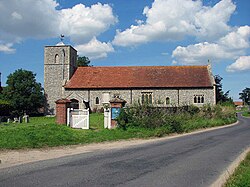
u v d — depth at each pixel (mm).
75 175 8891
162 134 21484
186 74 52719
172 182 8242
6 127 22641
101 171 9492
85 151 13828
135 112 23219
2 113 44844
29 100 56688
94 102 51656
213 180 8539
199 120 32562
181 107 33156
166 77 52406
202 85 50125
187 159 11867
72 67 55938
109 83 52094
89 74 54812
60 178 8500
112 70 55125
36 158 11734
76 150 14109
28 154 12586
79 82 53062
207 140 18875
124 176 8859
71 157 12086
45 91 54531
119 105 23000
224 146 15945
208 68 53281
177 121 24656
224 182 8281
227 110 43188
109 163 10852
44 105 54344
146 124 22516
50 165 10367
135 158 11977
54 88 54281
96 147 15250
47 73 54625
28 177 8570
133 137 19719
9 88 56969
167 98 50656
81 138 17594
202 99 50250
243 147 15570
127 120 22422
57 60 54500
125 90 51281
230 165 10719
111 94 51438
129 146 15797
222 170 9875
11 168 9812
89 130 21656
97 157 12141
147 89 50969
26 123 30250
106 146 15688
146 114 23594
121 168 9992
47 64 54719
